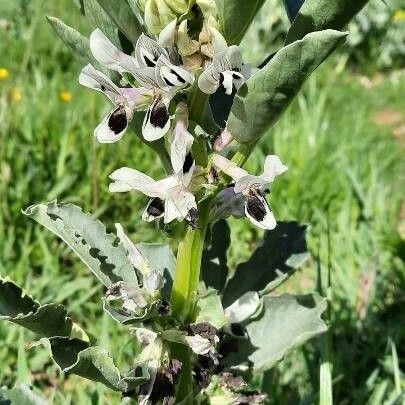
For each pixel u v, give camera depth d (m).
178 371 0.17
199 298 0.18
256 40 0.75
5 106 0.43
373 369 0.31
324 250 0.38
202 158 0.17
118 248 0.19
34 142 0.43
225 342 0.20
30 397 0.20
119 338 0.30
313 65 0.14
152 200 0.16
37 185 0.39
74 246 0.18
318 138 0.52
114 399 0.27
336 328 0.32
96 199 0.38
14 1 0.71
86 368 0.16
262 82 0.15
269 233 0.21
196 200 0.17
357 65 0.96
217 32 0.15
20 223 0.38
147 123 0.15
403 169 0.58
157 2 0.15
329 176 0.46
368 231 0.39
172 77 0.15
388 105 0.79
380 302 0.34
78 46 0.18
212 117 0.18
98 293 0.35
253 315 0.20
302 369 0.30
